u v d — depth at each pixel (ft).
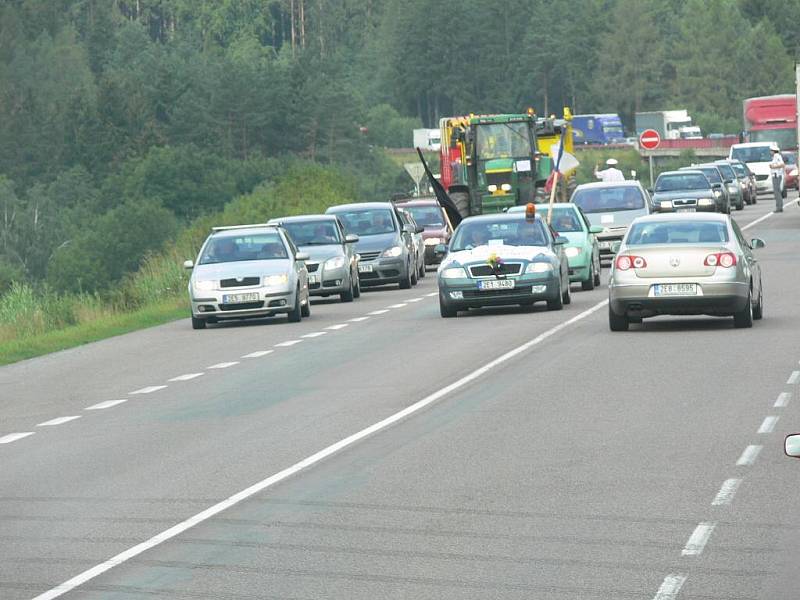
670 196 429.79
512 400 130.93
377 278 297.12
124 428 127.34
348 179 524.93
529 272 216.13
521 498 88.63
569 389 136.05
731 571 70.08
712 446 104.17
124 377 169.17
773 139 651.66
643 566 71.41
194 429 123.85
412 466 100.99
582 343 173.47
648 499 86.99
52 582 72.28
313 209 464.65
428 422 120.67
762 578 68.80
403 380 148.87
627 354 160.56
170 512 88.58
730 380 137.18
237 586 70.18
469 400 132.36
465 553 75.20
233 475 100.58
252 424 124.67
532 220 226.58
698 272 180.86
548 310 220.64
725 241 184.24
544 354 164.55
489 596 66.90
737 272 180.86
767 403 122.83
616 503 86.22
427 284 310.04
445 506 87.10
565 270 227.20
